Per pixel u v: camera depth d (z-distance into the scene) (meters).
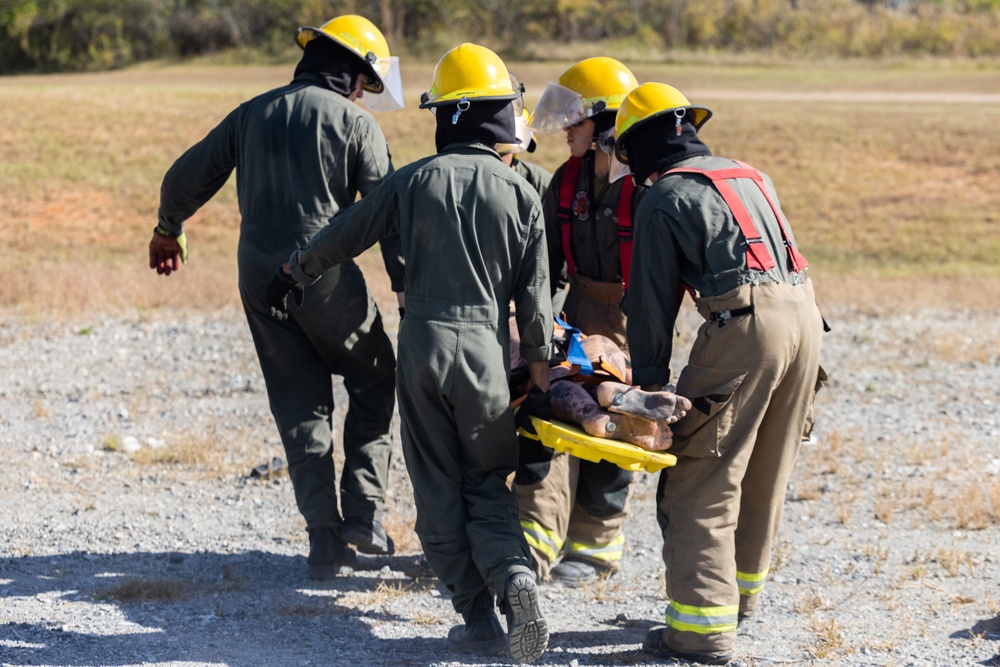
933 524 7.13
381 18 67.88
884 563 6.39
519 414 4.97
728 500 4.76
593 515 6.08
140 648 4.84
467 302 4.75
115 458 8.48
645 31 64.12
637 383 4.89
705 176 4.78
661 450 4.67
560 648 5.08
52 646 4.82
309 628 5.25
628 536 7.04
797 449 5.02
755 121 36.47
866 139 33.94
